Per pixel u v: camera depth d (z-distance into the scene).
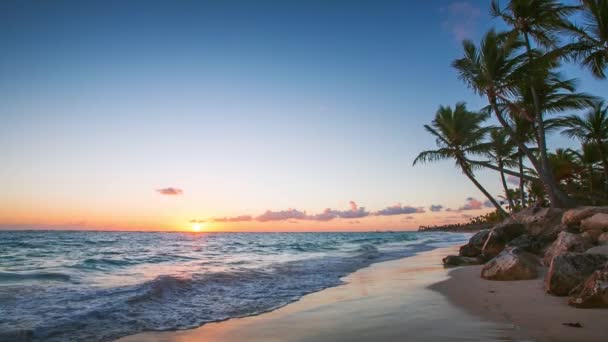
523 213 23.94
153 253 28.42
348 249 34.16
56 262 20.12
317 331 6.38
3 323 7.17
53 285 11.73
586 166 39.78
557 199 21.33
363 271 15.78
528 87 23.95
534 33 22.56
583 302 6.64
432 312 7.21
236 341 6.05
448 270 14.81
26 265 18.44
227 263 20.12
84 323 7.25
